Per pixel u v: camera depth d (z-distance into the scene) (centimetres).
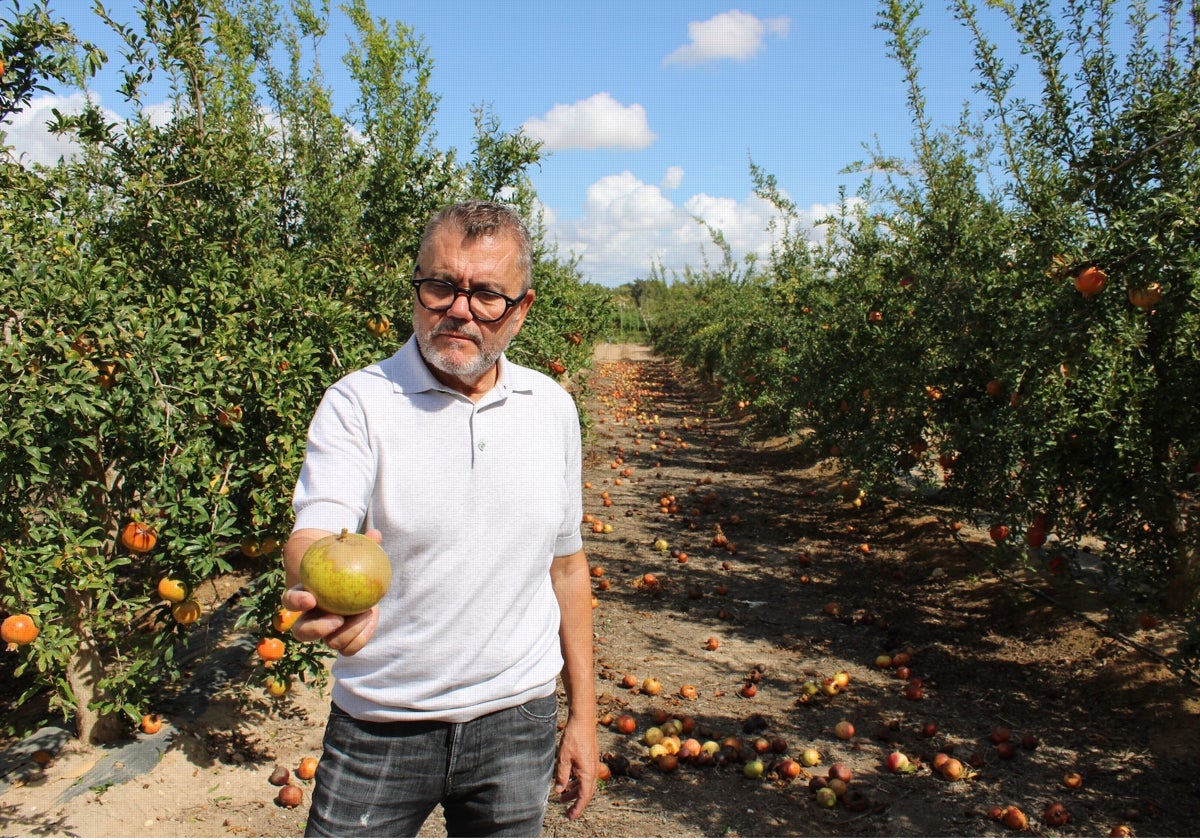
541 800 220
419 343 207
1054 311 464
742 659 634
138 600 409
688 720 521
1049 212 519
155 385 386
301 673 425
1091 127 515
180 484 396
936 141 725
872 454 839
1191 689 511
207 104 597
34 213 446
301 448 421
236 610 626
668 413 2158
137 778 424
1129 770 461
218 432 423
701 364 2414
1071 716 525
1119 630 591
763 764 476
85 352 386
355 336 516
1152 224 423
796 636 679
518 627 215
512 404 216
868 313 902
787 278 1364
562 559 243
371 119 742
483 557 206
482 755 210
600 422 1936
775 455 1454
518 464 211
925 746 498
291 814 412
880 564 849
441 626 203
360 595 162
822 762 484
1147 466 508
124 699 423
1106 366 512
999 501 611
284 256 546
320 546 167
